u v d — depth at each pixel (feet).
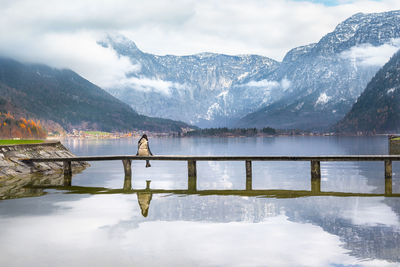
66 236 55.11
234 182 119.85
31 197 87.76
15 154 140.36
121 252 48.37
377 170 153.89
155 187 106.93
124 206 76.64
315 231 57.11
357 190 100.42
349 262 44.73
